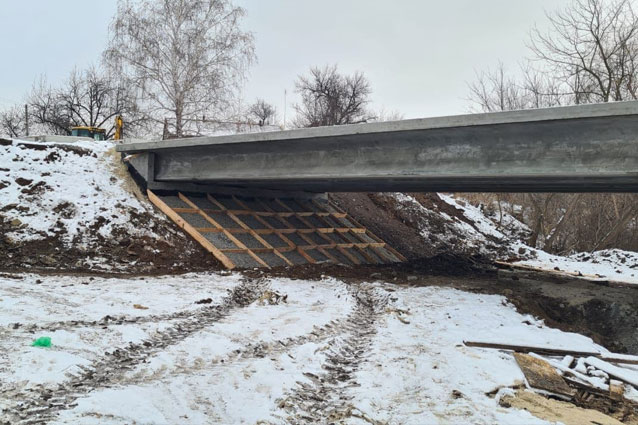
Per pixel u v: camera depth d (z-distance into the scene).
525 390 6.56
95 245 13.38
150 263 13.41
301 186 18.89
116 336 7.32
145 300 9.74
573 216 31.47
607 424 5.60
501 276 16.58
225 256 14.43
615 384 6.97
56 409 4.97
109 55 28.81
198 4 29.98
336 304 10.98
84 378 5.85
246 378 6.32
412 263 19.62
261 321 9.02
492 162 10.85
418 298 12.09
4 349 6.28
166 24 29.88
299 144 13.73
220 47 30.39
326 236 19.03
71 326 7.58
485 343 8.33
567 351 8.12
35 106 46.50
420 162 11.88
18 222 13.06
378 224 23.92
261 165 14.78
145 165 16.72
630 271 19.64
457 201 35.12
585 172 9.71
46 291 9.66
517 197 35.84
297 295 11.54
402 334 8.92
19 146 16.02
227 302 10.38
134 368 6.30
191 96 30.33
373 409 5.81
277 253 16.00
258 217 17.97
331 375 6.88
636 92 24.00
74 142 19.47
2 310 7.97
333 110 48.69
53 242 12.95
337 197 24.69
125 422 4.88
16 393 5.23
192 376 6.23
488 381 6.75
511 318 10.55
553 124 9.84
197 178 16.11
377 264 18.36
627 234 30.30
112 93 41.69
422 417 5.62
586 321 12.79
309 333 8.55
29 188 14.40
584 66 24.81
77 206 14.39
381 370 7.04
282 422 5.36
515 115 9.82
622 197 28.84
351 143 12.98
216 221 16.34
